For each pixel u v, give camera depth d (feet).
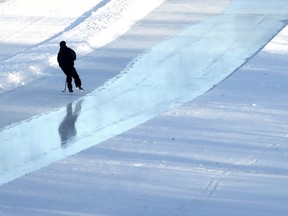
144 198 118.93
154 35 298.15
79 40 282.97
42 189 126.00
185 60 254.88
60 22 329.31
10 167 146.30
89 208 114.83
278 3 361.10
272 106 190.49
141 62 253.44
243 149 150.00
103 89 219.00
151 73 238.07
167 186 125.18
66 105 200.95
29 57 255.50
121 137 161.38
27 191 125.08
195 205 114.42
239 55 259.39
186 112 183.83
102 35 293.84
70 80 214.07
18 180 131.75
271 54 255.29
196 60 254.06
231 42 280.92
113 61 255.70
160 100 203.62
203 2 368.27
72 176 133.18
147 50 271.90
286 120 176.04
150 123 173.37
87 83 225.97
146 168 136.77
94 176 132.67
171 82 224.94
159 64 250.16
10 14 349.20
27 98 209.26
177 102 200.54
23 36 301.43
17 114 191.83
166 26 315.37
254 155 145.28
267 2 363.97
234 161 140.87
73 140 165.68
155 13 343.05
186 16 335.67
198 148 151.02
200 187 123.95
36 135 171.42
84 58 260.01
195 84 221.05
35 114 191.72
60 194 122.72
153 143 155.53
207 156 144.77
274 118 177.99
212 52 265.54
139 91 215.51
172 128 168.35
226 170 134.41
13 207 116.37
